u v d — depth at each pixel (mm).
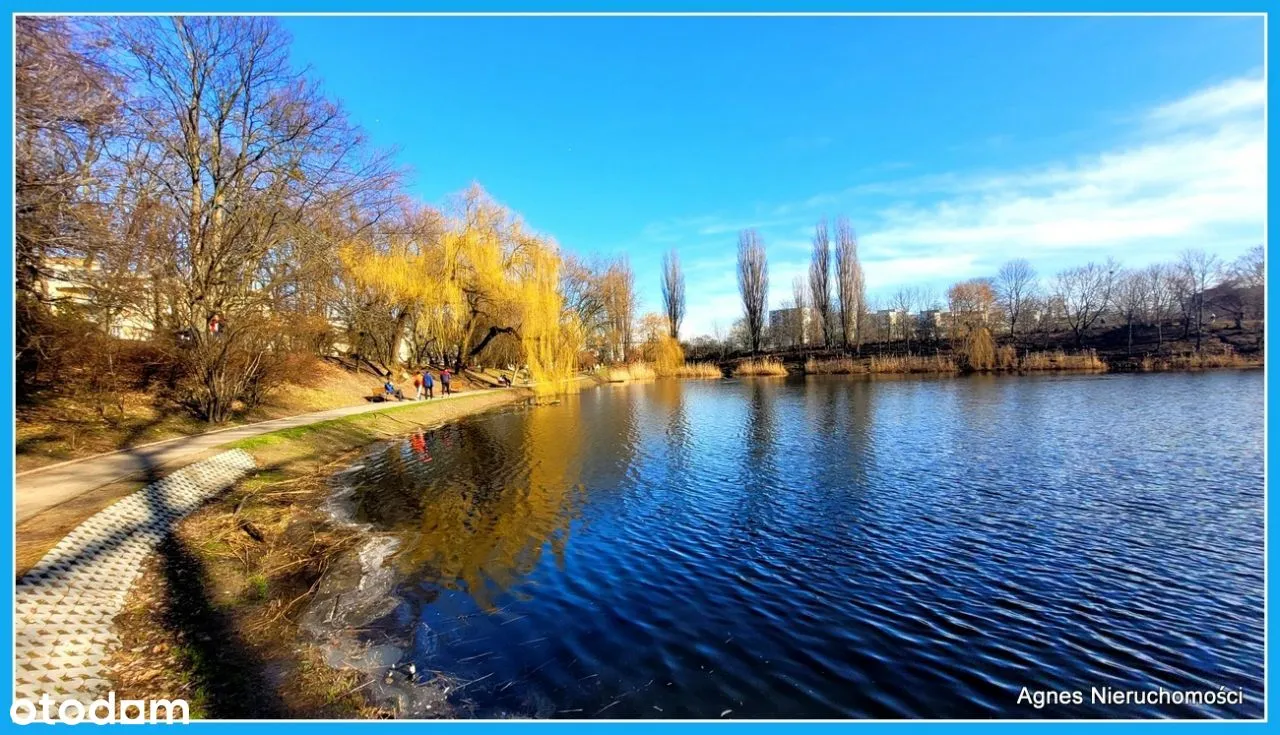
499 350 41719
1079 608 6906
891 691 5293
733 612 6789
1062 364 50156
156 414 15695
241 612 6613
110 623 5969
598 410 28172
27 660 4836
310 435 16766
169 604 6656
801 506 11109
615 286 54594
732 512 10781
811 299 79500
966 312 65250
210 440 14367
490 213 33312
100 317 14086
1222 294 60062
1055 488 12109
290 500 11367
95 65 9859
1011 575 7848
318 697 5043
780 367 58781
